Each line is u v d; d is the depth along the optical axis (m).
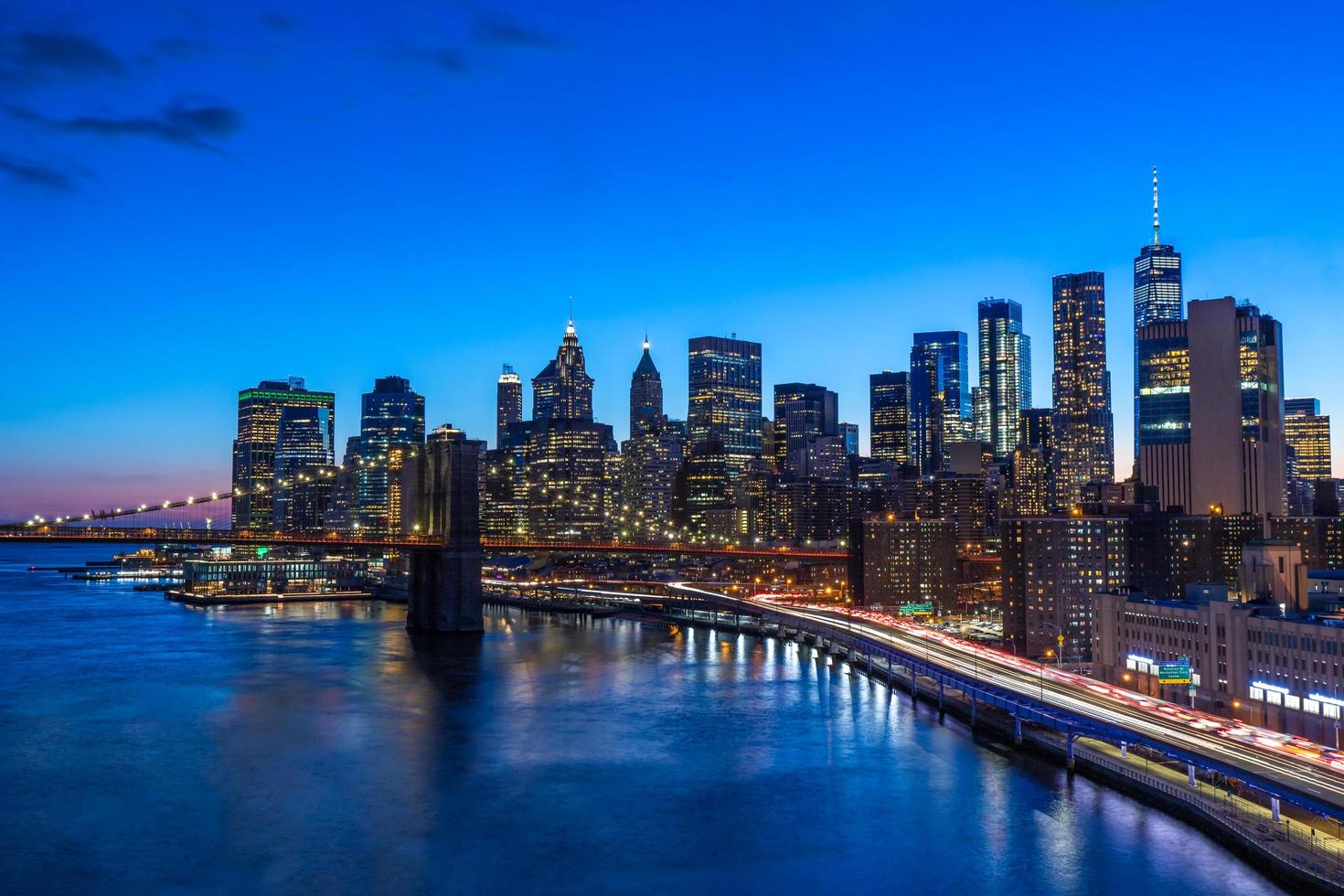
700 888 120.75
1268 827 125.31
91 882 122.06
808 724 199.25
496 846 133.12
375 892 119.62
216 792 154.12
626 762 170.88
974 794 151.62
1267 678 182.00
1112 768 154.12
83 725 196.25
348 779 160.75
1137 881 119.06
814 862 127.31
